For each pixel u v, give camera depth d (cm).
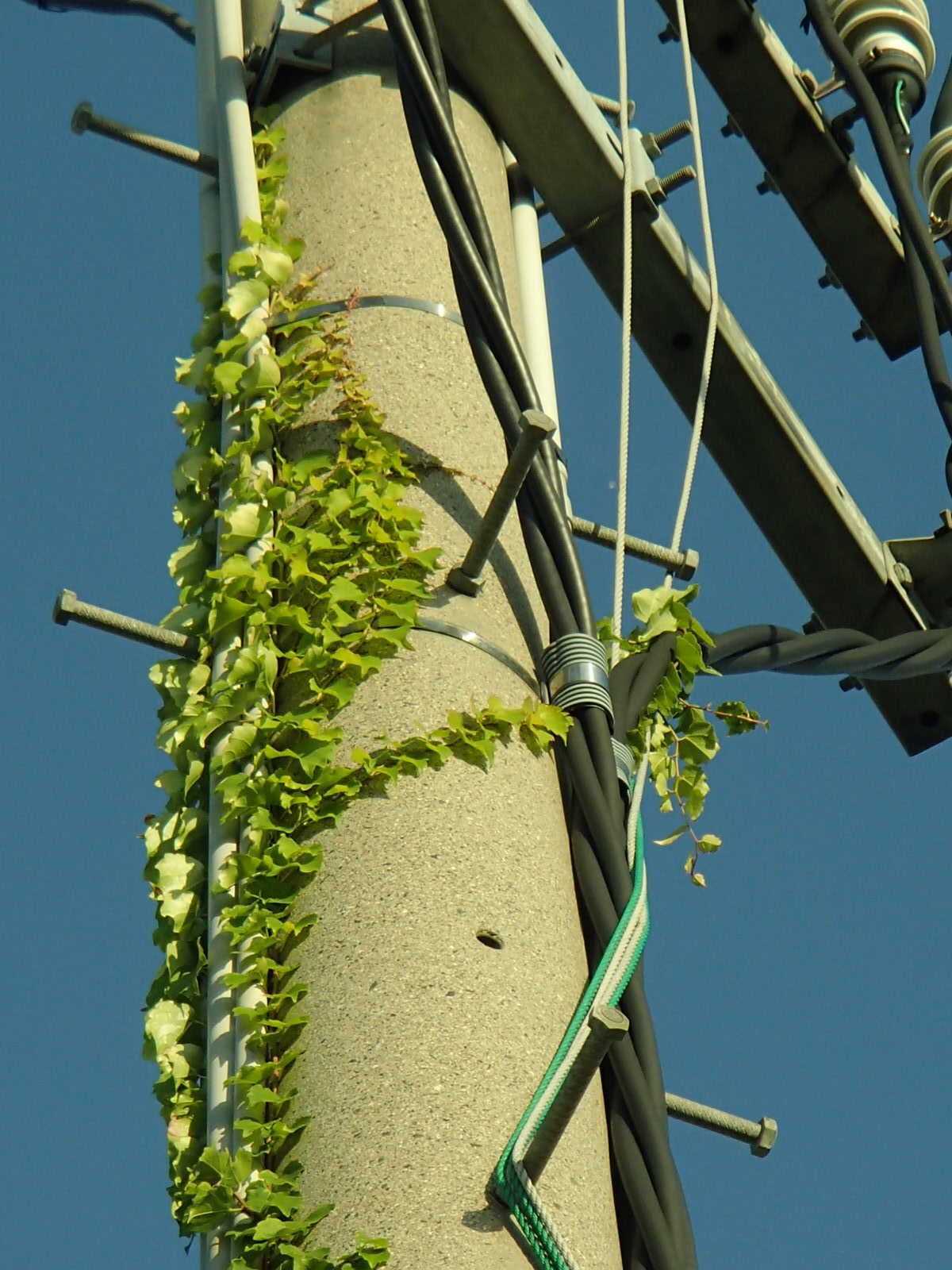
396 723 664
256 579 714
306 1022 605
